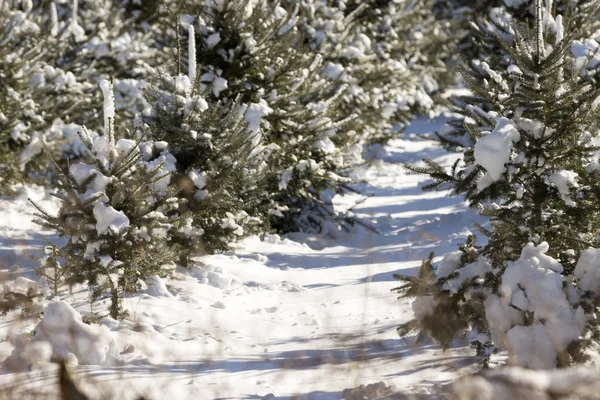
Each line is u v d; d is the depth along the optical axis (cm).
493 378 684
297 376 1177
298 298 1862
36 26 3094
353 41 4034
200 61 2545
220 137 2058
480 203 1390
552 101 1280
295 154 2681
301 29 3562
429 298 1236
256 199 2389
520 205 1320
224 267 2080
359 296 1844
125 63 3391
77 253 1641
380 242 2606
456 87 5894
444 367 1220
